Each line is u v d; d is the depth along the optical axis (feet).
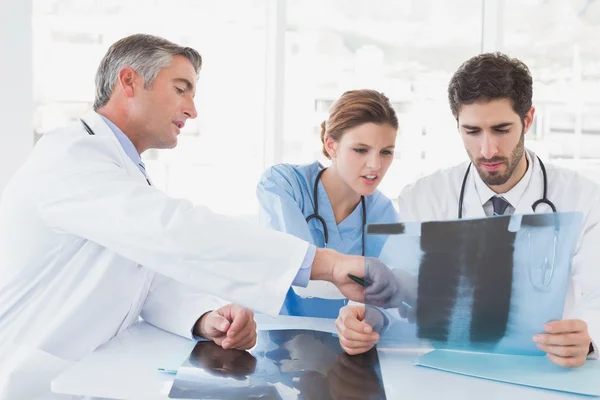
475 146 4.03
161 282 3.99
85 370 2.89
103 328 3.54
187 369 2.89
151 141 4.14
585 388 2.63
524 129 4.04
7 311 3.45
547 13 9.17
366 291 3.05
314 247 3.22
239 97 8.62
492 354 3.06
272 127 8.64
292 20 8.70
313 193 4.82
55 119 8.02
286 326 3.77
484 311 2.95
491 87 3.84
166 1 8.27
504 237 2.85
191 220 3.13
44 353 3.31
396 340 3.09
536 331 2.94
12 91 7.27
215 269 3.14
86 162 3.37
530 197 4.33
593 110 9.26
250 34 8.58
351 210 4.88
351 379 2.76
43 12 7.88
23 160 7.38
